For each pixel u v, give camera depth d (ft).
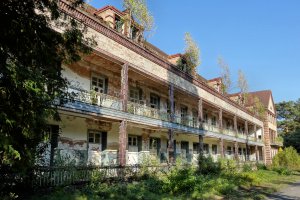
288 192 64.64
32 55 21.18
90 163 48.19
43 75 21.47
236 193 58.39
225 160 87.66
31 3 20.95
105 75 61.77
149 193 45.06
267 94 184.75
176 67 73.51
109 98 55.47
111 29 52.70
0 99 18.08
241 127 151.23
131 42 57.72
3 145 17.72
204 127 89.56
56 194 33.96
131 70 59.11
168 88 78.07
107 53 51.52
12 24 19.81
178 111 89.61
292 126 227.61
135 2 65.21
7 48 19.81
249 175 83.05
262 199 53.42
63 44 25.07
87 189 39.86
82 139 55.83
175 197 45.91
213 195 52.85
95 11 62.44
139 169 55.01
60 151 46.21
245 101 141.38
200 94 86.63
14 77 17.94
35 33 21.57
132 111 59.21
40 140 21.44
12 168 21.01
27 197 31.45
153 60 64.59
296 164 147.95
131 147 69.00
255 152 153.58
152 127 66.49
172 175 52.75
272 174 108.06
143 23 67.67
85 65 56.70
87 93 50.47
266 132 164.25
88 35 47.47
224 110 105.09
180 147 90.48
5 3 19.75
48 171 36.17
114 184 46.50
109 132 62.34
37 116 19.92
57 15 23.61
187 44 89.97
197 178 58.54
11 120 18.15
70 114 47.83
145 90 74.33
